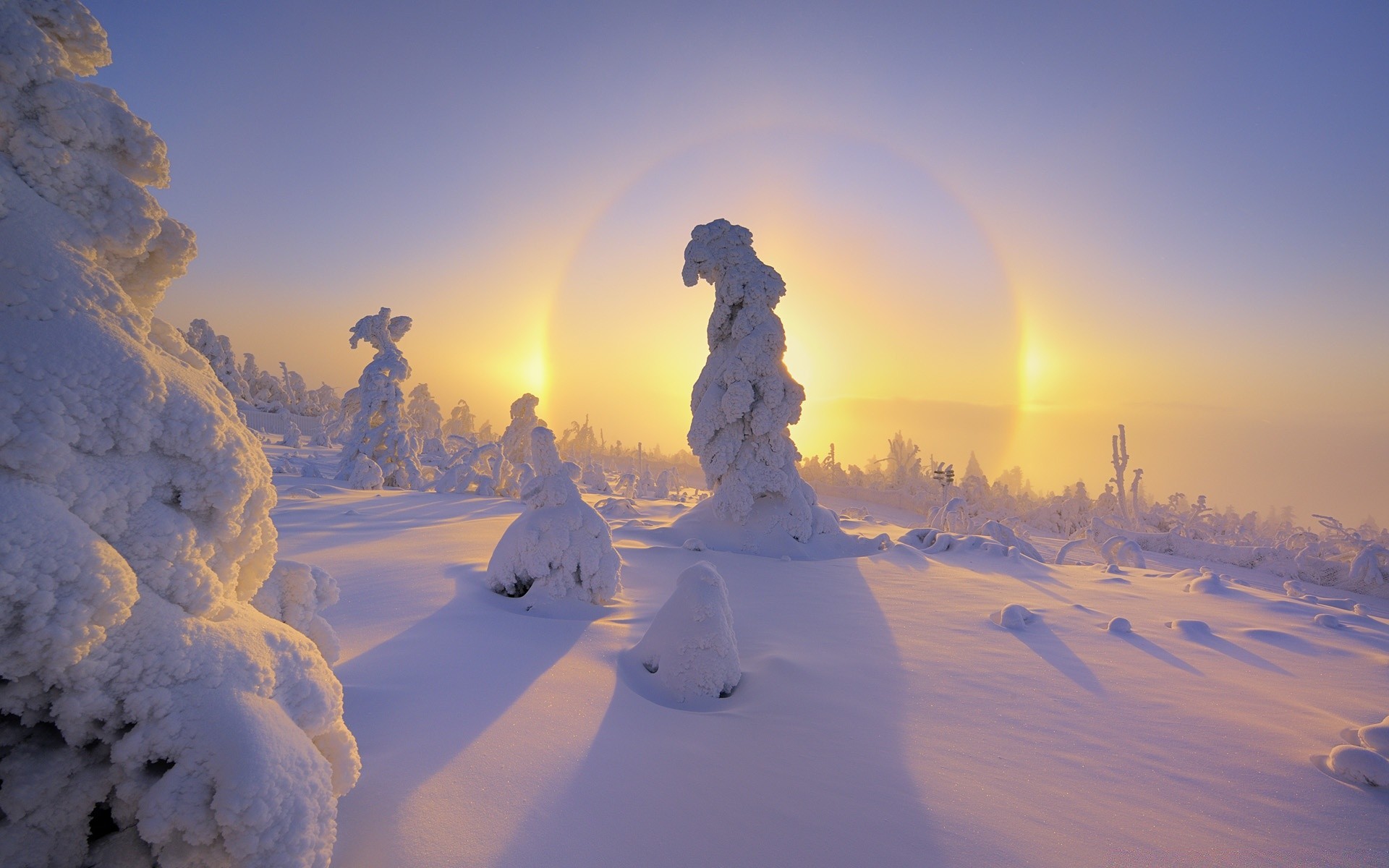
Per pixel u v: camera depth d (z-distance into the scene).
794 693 5.13
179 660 1.94
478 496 22.95
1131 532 27.00
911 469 69.38
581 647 5.78
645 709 4.48
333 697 2.39
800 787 3.54
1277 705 5.38
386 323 25.84
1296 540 36.22
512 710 4.09
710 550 13.63
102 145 2.25
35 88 2.08
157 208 2.37
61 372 1.87
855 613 8.40
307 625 3.01
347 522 14.07
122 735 1.92
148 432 2.03
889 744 4.26
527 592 7.55
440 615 6.45
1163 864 3.05
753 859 2.82
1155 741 4.55
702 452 16.83
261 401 57.84
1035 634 7.52
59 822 1.89
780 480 16.08
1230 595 10.62
